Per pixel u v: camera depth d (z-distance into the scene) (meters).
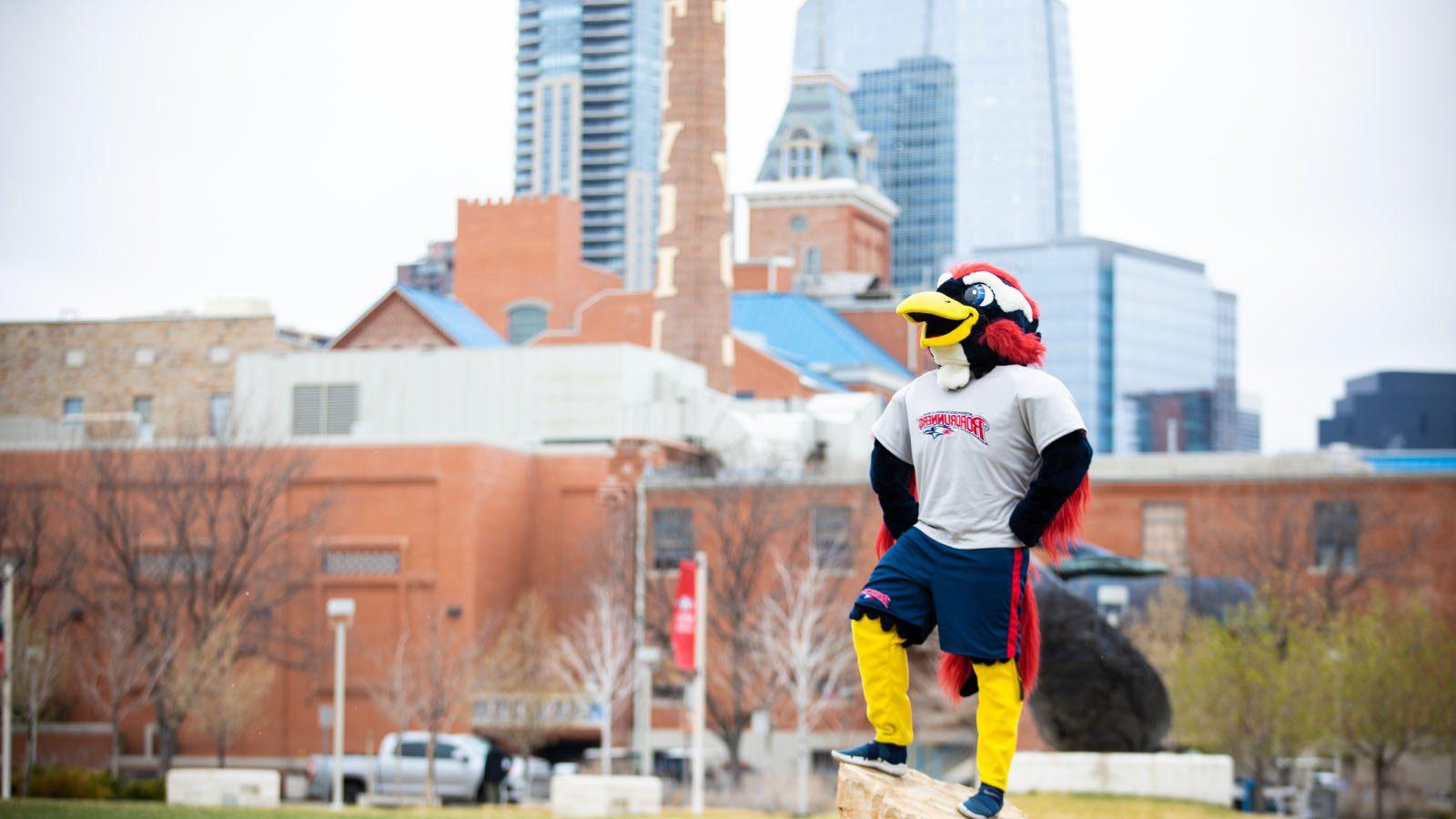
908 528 9.05
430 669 50.12
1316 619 46.50
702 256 81.56
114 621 51.41
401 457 59.34
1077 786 24.12
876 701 8.76
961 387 8.74
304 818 26.22
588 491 64.06
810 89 156.75
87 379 87.94
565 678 52.28
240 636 52.56
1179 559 55.19
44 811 26.06
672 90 82.94
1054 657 23.44
